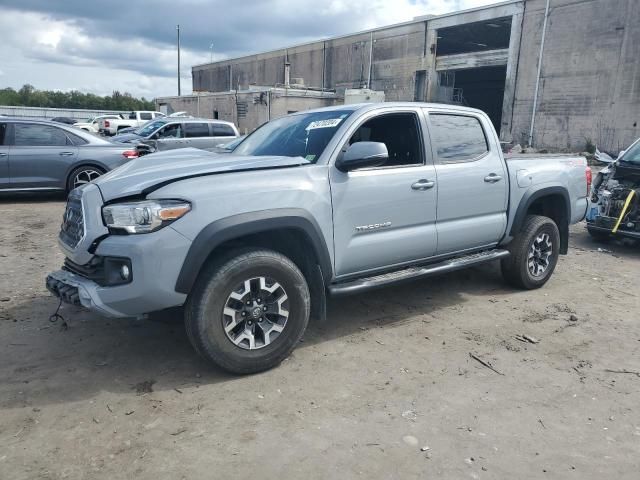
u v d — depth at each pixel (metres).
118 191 3.49
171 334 4.38
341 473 2.69
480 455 2.85
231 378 3.66
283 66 49.81
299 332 3.82
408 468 2.73
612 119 24.86
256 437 2.98
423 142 4.62
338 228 4.00
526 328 4.66
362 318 4.84
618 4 24.17
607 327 4.73
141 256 3.25
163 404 3.32
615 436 3.05
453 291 5.67
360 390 3.53
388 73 37.94
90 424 3.09
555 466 2.77
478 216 5.06
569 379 3.73
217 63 62.53
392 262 4.46
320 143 4.18
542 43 27.36
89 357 3.95
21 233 7.89
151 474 2.67
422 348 4.20
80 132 10.62
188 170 3.65
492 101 41.22
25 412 3.21
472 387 3.59
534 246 5.64
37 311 4.82
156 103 48.62
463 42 37.75
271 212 3.60
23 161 9.91
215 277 3.44
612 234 7.84
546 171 5.63
